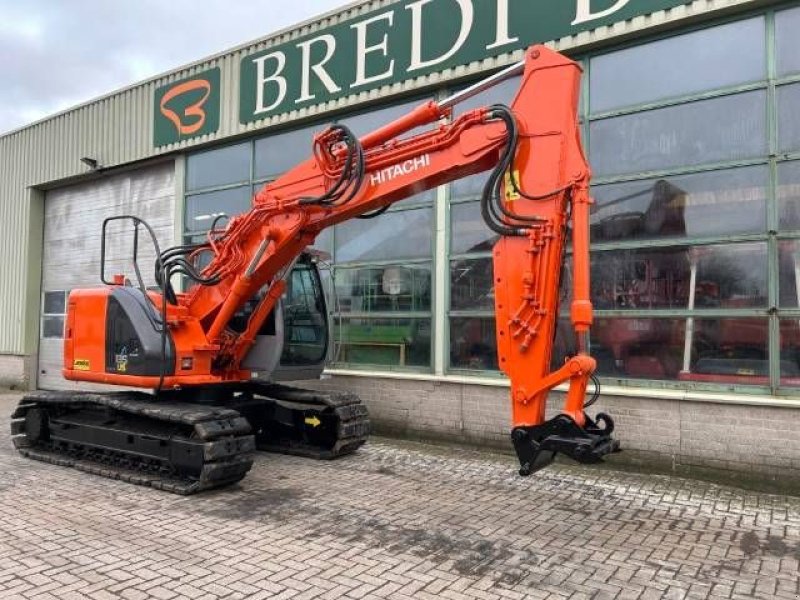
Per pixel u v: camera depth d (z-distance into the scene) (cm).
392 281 866
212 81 1061
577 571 411
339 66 904
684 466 640
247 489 590
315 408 729
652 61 691
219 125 1049
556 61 446
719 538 475
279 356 681
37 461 699
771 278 615
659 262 677
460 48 793
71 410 716
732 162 640
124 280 700
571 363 406
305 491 584
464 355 800
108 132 1230
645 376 677
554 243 423
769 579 404
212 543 450
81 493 573
